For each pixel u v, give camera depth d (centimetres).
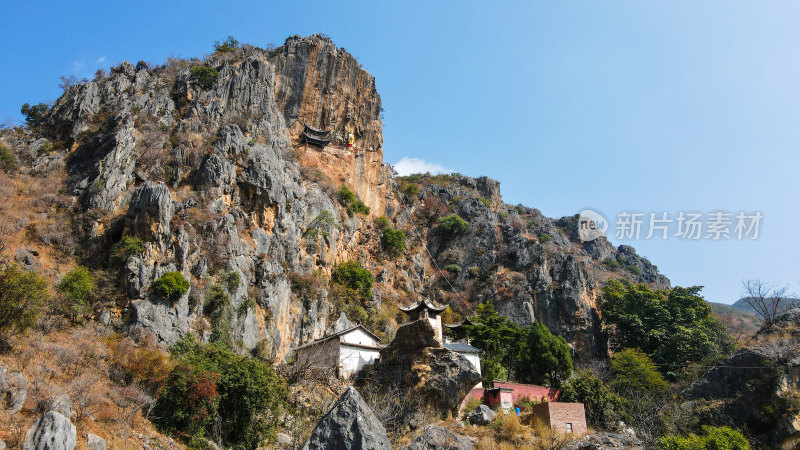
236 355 3966
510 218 11656
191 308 4444
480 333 6356
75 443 2402
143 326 4006
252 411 3472
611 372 6322
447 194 11344
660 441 3956
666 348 7331
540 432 4125
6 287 3092
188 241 4775
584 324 8338
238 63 7894
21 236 4569
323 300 6103
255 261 5469
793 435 4525
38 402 2692
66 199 5034
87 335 3738
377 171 9194
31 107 6644
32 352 3180
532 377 5716
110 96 6500
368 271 7388
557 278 8944
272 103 7675
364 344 5088
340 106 9175
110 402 3111
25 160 5619
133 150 5534
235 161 5969
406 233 9494
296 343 5538
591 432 4341
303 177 7375
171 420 3212
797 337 5491
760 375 4984
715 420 4825
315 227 6675
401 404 4131
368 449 1984
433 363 4425
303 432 3528
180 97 6794
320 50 9244
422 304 5522
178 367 3428
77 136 5941
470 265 9538
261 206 5938
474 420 4316
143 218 4603
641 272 13488
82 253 4638
